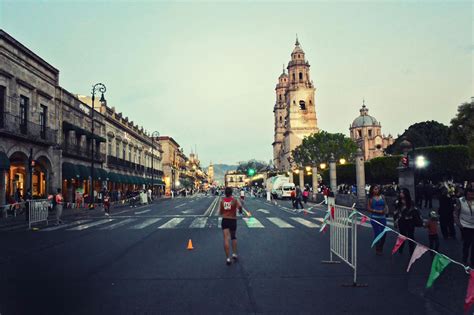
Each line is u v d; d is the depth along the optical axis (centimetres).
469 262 866
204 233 1429
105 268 822
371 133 12225
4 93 2484
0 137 2394
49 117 3105
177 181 10294
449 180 3675
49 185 3039
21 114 2719
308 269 806
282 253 995
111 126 4856
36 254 1002
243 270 798
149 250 1049
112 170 4788
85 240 1266
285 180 5281
